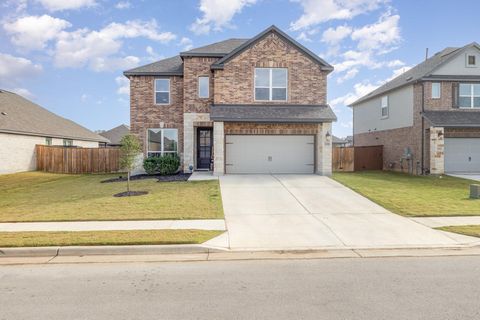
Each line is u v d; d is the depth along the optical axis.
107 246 6.57
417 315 3.94
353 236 7.48
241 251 6.59
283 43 17.41
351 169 23.52
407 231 7.86
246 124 17.00
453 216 9.27
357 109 30.27
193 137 18.88
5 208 10.31
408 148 21.73
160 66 20.64
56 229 7.84
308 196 11.78
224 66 17.22
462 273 5.38
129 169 12.38
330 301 4.34
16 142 21.55
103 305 4.25
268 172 17.47
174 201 10.84
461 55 20.56
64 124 29.64
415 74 22.22
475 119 19.47
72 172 21.59
